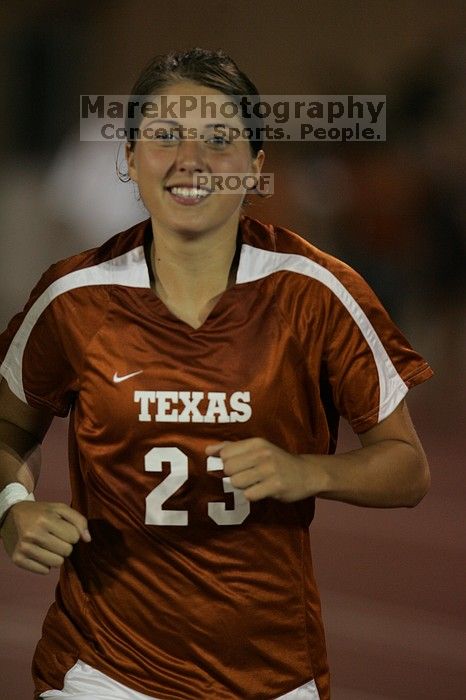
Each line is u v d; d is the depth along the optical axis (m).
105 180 37.38
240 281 8.33
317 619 8.64
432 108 41.00
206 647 8.37
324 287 8.37
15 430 8.97
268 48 46.56
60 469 23.81
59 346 8.54
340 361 8.44
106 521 8.42
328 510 21.81
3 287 38.66
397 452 8.48
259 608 8.38
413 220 35.75
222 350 8.24
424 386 34.88
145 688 8.34
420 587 17.42
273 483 7.80
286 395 8.31
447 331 36.59
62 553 8.02
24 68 47.28
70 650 8.60
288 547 8.43
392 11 45.16
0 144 46.22
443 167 39.75
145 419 8.23
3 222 38.75
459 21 44.84
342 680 14.08
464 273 36.38
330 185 35.97
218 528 8.30
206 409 8.20
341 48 45.81
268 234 8.58
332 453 8.91
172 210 8.13
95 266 8.48
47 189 38.72
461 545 19.70
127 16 48.00
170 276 8.35
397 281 35.34
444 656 14.87
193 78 8.23
